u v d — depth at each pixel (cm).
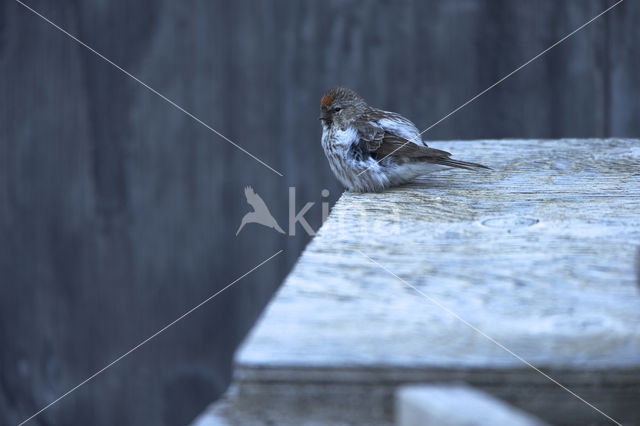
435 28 1001
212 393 1020
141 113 1013
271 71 1005
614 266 443
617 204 625
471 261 457
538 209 616
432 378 306
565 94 1007
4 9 1027
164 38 1009
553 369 306
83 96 1017
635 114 1009
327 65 1006
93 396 1036
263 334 336
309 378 307
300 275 428
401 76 1005
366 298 386
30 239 1039
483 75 1006
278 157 1011
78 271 1029
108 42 1013
